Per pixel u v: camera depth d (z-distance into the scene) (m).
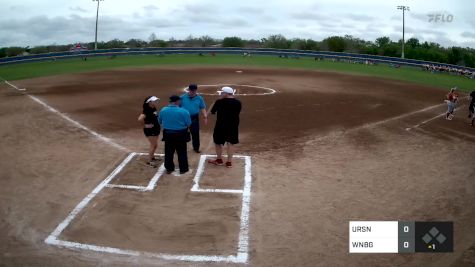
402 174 9.72
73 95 20.78
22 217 7.16
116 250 6.23
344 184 8.98
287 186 8.77
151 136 9.64
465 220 7.43
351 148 11.86
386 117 16.78
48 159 10.21
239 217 7.33
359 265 6.00
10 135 12.49
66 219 7.11
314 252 6.30
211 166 9.89
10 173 9.19
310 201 8.05
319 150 11.56
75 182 8.74
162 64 41.50
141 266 5.85
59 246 6.30
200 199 8.02
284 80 29.36
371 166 10.24
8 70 33.44
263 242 6.55
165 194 8.21
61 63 40.75
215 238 6.63
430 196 8.45
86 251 6.18
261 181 9.01
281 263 6.01
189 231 6.82
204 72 33.94
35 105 17.69
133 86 24.50
